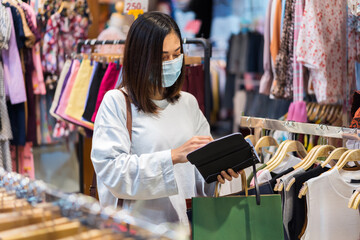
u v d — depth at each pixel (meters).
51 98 5.11
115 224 1.38
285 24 3.81
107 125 2.20
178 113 2.37
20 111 4.57
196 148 2.07
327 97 3.64
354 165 2.64
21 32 4.36
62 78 3.98
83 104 3.87
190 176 2.39
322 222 2.21
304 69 3.85
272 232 2.08
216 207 2.07
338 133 2.37
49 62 4.89
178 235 1.37
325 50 3.65
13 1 4.38
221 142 1.97
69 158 5.87
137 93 2.21
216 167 2.06
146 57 2.15
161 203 2.28
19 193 1.66
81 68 3.88
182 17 5.79
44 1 4.82
